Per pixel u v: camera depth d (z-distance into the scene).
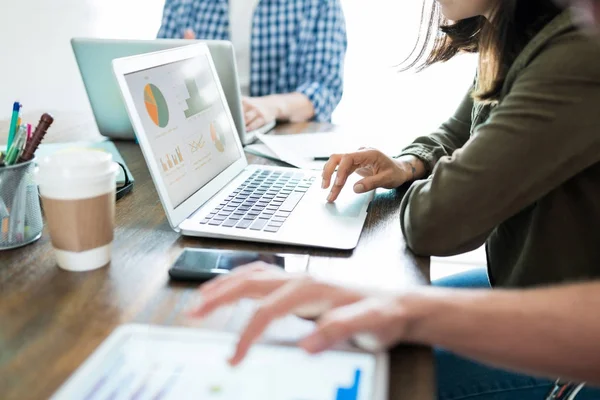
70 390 0.47
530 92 0.71
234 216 0.86
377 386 0.47
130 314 0.61
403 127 2.58
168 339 0.54
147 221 0.87
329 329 0.48
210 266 0.69
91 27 2.56
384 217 0.91
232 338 0.54
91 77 1.31
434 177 0.77
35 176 0.68
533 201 0.73
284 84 2.00
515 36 0.81
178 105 0.93
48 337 0.56
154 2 2.61
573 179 0.75
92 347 0.55
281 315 0.51
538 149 0.70
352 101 2.60
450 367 0.86
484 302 0.51
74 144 1.25
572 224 0.75
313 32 1.93
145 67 0.86
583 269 0.76
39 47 2.36
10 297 0.64
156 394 0.46
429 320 0.50
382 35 2.51
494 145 0.72
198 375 0.49
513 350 0.50
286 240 0.78
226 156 1.06
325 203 0.93
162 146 0.84
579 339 0.49
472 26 1.08
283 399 0.46
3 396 0.48
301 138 1.39
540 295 0.52
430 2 1.15
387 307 0.50
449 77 2.51
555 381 0.69
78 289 0.66
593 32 0.46
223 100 1.12
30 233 0.77
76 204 0.67
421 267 0.74
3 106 2.28
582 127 0.68
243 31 1.99
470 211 0.73
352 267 0.74
